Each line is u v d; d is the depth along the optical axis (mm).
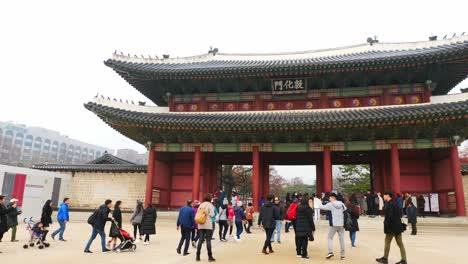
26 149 166875
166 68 34625
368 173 62500
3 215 16219
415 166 32125
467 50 27703
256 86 34469
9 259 13688
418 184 31578
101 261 13359
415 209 23266
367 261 13594
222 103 35219
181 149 32875
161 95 38438
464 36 31359
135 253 15352
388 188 32719
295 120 28234
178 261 13336
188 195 35062
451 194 28688
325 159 30656
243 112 34031
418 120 26328
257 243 18609
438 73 31203
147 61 36688
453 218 26141
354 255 14969
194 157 33938
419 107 28438
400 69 31000
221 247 17094
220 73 32781
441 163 30141
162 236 21750
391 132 29438
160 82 35531
